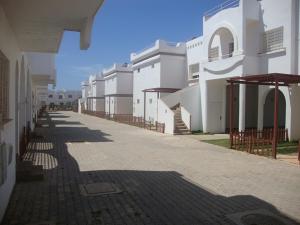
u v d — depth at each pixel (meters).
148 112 31.62
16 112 10.16
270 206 7.21
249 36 19.19
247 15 18.91
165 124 24.30
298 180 9.66
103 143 17.81
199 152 14.87
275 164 12.12
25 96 15.36
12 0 6.18
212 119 23.33
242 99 19.25
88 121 37.75
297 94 17.80
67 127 28.55
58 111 74.00
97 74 54.84
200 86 23.77
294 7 17.19
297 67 17.08
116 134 22.94
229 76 19.94
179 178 9.71
